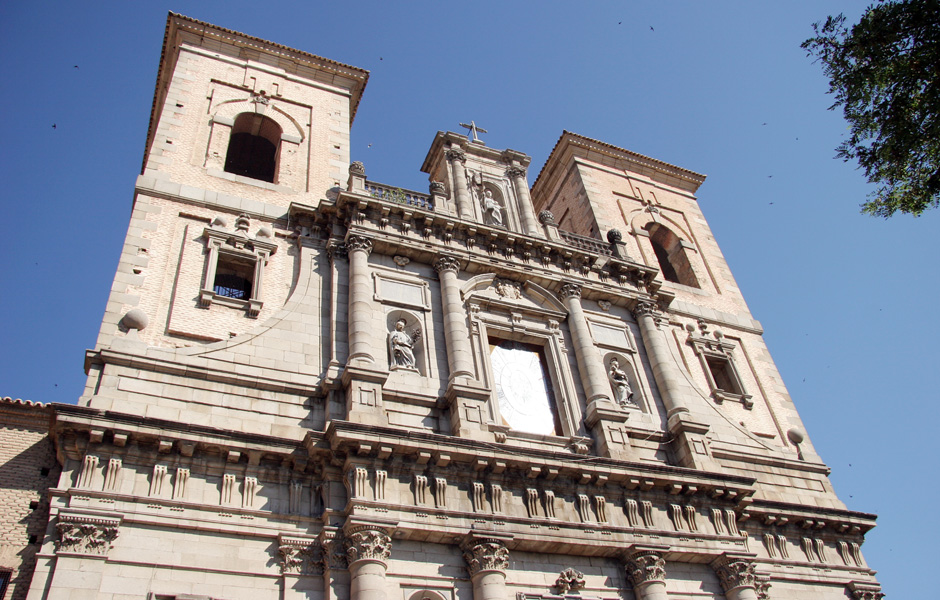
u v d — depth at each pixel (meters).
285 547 18.14
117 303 21.48
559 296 28.06
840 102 18.98
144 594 16.42
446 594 18.78
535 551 20.45
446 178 31.17
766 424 30.23
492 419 23.05
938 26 17.77
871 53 18.41
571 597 20.03
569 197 38.62
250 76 32.12
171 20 31.97
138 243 23.31
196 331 22.00
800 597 24.27
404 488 19.59
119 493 17.30
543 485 21.30
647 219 37.50
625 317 29.23
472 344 24.86
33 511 17.55
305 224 26.05
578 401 25.20
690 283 35.91
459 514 19.64
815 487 28.16
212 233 24.41
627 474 22.20
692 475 23.19
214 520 17.91
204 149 28.11
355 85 34.44
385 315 24.25
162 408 19.39
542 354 26.61
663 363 27.66
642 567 20.98
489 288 26.97
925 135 18.09
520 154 33.03
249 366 21.20
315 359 22.28
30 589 15.62
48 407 19.00
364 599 17.31
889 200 19.30
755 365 32.44
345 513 18.72
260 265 24.42
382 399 21.70
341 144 31.09
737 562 22.36
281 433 20.23
